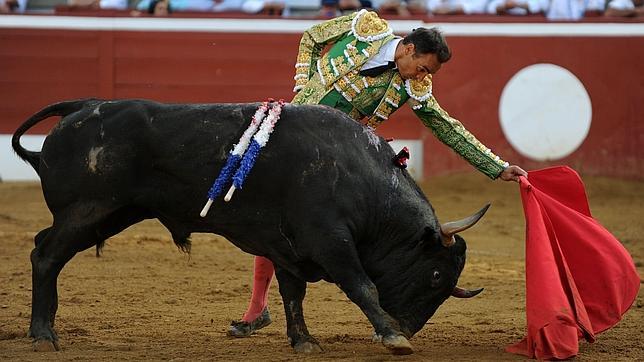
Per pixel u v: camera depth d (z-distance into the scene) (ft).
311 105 41.75
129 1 123.75
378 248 41.65
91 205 40.88
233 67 116.57
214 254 73.72
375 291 40.16
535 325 40.78
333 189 39.93
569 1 122.52
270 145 40.19
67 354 41.45
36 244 43.01
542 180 44.60
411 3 118.42
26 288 58.95
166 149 40.47
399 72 43.98
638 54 117.50
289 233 40.65
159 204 41.11
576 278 43.34
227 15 116.37
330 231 39.70
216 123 40.70
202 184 40.50
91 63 116.16
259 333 47.67
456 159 116.26
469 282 63.16
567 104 117.60
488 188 110.52
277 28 116.47
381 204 41.01
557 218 43.60
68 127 41.24
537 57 117.50
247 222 40.81
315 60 45.78
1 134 115.75
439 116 44.83
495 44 117.29
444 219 93.40
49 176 41.22
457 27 116.88
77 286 60.34
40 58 115.75
